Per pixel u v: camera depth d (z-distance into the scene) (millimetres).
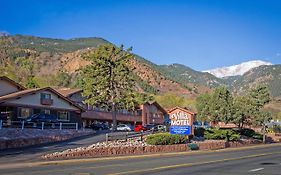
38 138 38125
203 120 53938
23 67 175250
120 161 26641
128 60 58031
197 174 18516
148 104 88562
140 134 41031
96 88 56656
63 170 20062
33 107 51719
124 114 82000
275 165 23781
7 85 54250
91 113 72000
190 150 39656
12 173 18562
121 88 57406
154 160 27516
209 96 53875
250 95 60531
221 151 40375
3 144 33938
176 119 42094
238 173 19188
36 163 23812
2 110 50625
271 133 72250
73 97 67125
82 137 43844
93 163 24891
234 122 56156
